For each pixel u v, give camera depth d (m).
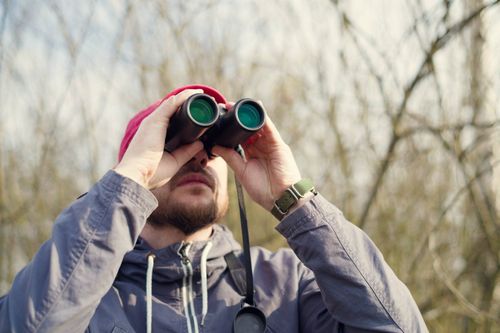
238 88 6.43
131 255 2.17
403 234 5.28
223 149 2.13
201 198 2.17
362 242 1.96
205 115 1.97
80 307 1.70
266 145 2.10
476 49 4.48
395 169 5.21
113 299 2.03
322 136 6.19
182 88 2.35
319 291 2.10
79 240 1.75
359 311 1.85
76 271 1.72
